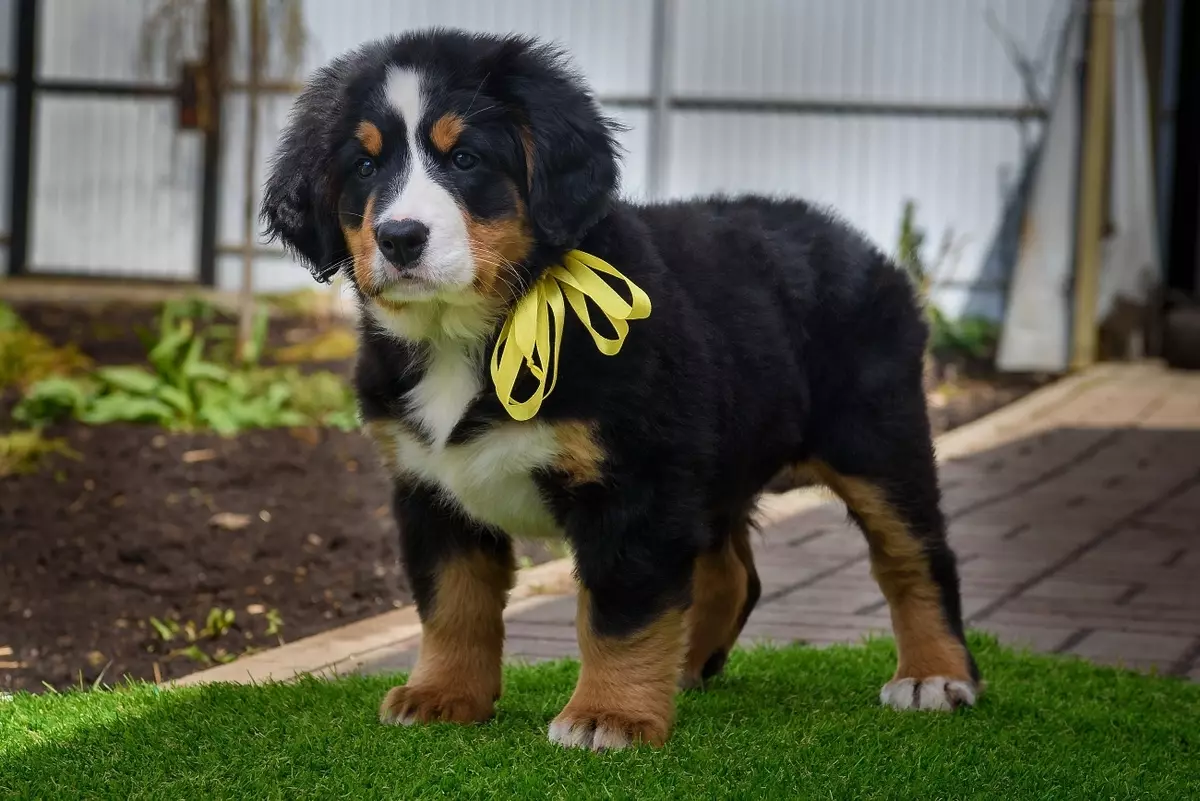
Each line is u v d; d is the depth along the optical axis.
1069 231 4.25
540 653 1.96
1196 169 4.65
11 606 2.11
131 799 1.50
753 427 1.68
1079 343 4.26
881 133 5.21
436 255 1.54
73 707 1.71
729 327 1.67
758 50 5.29
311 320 4.50
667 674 1.61
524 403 1.55
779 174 5.31
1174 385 3.99
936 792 1.52
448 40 1.61
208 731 1.64
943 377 4.07
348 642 1.98
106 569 2.24
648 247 1.65
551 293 1.57
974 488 2.85
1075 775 1.57
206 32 4.00
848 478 1.77
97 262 5.70
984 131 5.14
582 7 5.35
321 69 1.68
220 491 2.60
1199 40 4.60
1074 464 3.07
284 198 1.65
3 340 3.68
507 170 1.58
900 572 1.79
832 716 1.70
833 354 1.77
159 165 5.61
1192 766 1.61
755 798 1.49
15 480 2.60
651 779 1.52
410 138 1.58
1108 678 1.86
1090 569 2.33
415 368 1.61
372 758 1.56
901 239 4.42
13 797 1.50
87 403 3.10
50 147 5.72
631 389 1.57
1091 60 4.20
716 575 1.81
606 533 1.58
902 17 5.16
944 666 1.77
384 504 2.56
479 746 1.59
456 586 1.67
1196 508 2.69
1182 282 4.70
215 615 2.05
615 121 1.63
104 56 5.62
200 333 4.21
